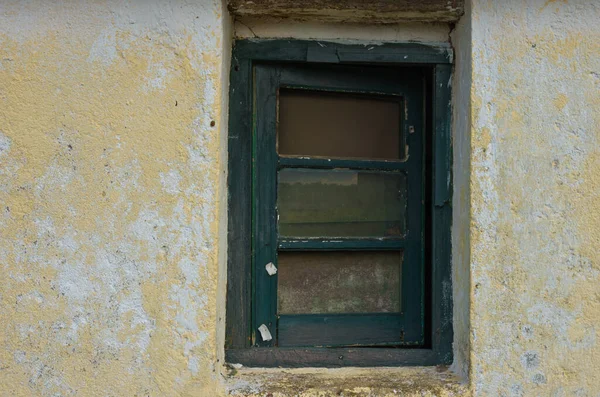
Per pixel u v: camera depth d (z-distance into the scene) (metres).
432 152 1.64
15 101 1.41
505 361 1.46
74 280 1.41
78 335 1.41
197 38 1.43
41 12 1.42
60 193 1.41
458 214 1.56
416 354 1.60
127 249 1.41
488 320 1.46
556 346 1.47
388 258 1.71
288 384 1.46
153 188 1.42
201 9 1.44
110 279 1.41
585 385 1.47
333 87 1.68
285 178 1.66
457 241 1.56
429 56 1.61
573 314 1.48
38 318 1.40
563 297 1.48
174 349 1.41
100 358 1.41
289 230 1.65
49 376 1.40
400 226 1.71
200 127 1.42
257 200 1.61
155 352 1.41
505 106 1.49
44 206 1.41
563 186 1.49
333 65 1.66
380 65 1.66
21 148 1.41
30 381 1.40
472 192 1.47
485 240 1.47
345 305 1.68
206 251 1.41
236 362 1.55
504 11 1.50
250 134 1.61
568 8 1.51
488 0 1.49
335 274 1.68
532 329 1.47
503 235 1.48
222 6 1.44
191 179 1.42
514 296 1.47
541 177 1.49
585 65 1.51
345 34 1.61
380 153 1.73
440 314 1.60
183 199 1.42
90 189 1.42
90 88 1.42
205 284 1.41
